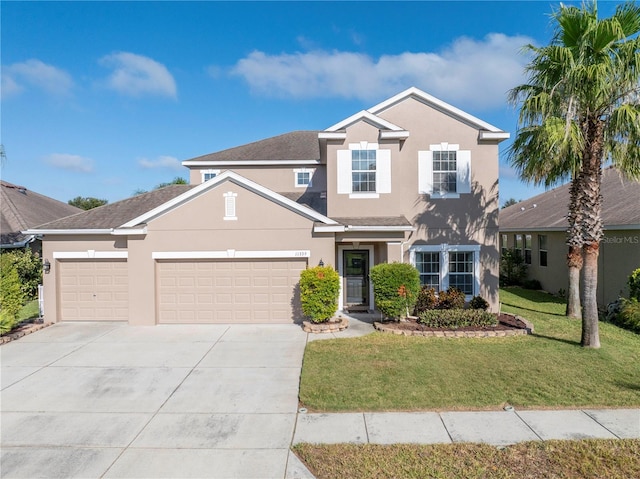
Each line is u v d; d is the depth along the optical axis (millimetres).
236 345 10953
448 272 14992
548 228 19406
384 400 7230
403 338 11297
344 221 13922
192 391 7895
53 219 24125
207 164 19281
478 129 14867
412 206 14906
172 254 13344
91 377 8680
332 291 12359
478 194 14898
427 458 5410
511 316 13852
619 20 9602
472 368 8750
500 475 5004
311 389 7750
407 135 14016
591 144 10156
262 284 13508
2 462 5520
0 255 13641
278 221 13414
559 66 9961
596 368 8648
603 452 5461
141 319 13344
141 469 5316
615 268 15781
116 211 15555
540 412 6742
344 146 14352
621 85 9359
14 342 11398
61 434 6266
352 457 5469
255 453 5656
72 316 14148
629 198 16812
